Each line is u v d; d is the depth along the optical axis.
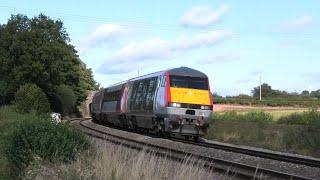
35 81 74.94
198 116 31.84
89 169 13.27
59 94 83.88
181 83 32.19
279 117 45.41
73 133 16.70
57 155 15.35
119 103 44.25
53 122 17.08
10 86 73.38
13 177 15.30
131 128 40.62
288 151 29.39
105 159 13.77
